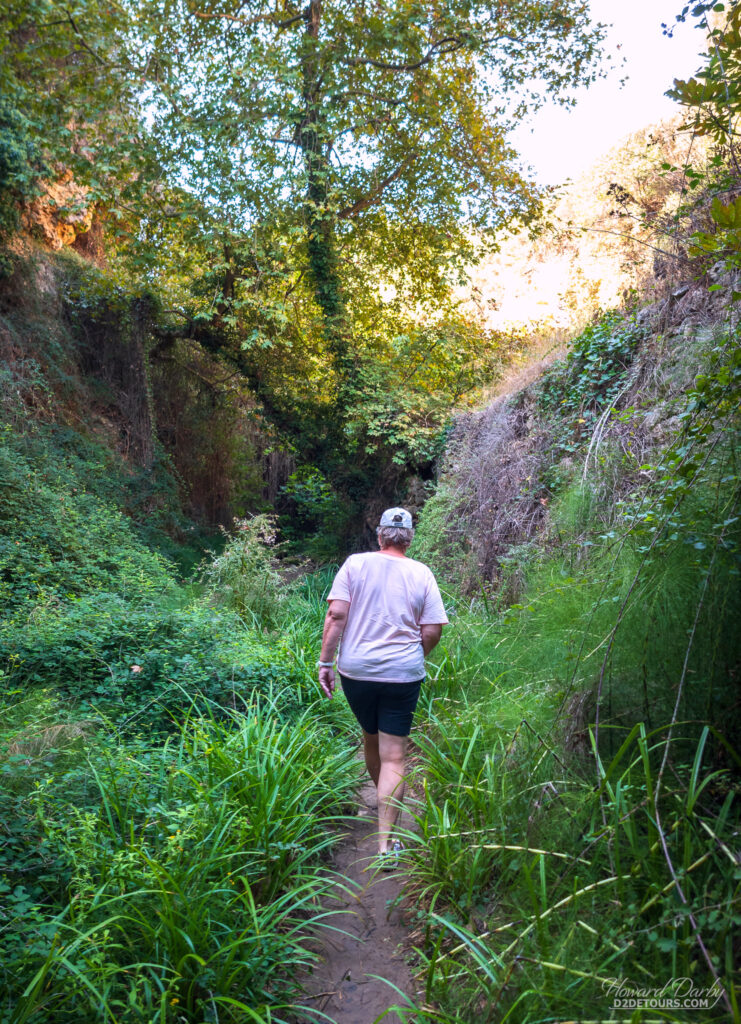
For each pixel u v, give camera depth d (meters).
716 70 2.52
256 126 11.27
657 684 2.90
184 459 16.95
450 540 8.81
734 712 2.61
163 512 14.23
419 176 13.65
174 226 12.69
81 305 14.32
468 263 14.50
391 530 4.01
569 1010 2.09
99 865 2.74
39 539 8.78
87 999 2.25
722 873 2.13
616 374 6.98
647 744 2.77
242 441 18.89
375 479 13.79
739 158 3.84
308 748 4.22
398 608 3.75
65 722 4.25
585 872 2.51
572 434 7.25
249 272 13.66
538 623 4.44
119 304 14.45
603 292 13.50
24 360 12.13
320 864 3.53
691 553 2.93
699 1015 1.88
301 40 11.77
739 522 2.82
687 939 2.00
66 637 5.52
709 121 2.72
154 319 15.37
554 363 8.27
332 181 13.47
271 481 21.17
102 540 10.11
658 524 3.02
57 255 14.69
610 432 6.16
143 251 12.62
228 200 11.88
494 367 13.55
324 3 12.43
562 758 3.09
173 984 2.33
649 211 8.65
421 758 4.27
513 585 6.49
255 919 2.56
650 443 5.48
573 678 3.22
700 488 3.08
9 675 4.96
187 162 11.43
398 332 15.12
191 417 17.19
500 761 3.50
